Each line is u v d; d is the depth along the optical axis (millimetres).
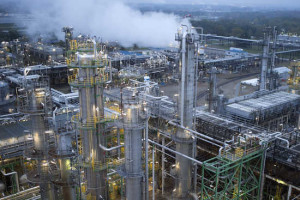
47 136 34781
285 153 35344
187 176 36969
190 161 36750
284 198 35344
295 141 39531
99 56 35531
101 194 37031
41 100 33781
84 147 36031
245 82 103625
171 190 43250
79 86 34219
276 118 56719
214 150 41688
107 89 57125
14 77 89375
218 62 123812
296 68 81375
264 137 35719
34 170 36375
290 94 68062
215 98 60344
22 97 35219
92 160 35812
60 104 58344
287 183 33938
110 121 36375
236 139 37219
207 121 43156
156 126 43812
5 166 43094
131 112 29375
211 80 59906
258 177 37438
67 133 33969
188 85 35031
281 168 35094
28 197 37781
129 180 30188
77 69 36188
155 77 111562
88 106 34969
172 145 45375
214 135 41344
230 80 115500
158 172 45281
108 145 47938
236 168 33969
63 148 33125
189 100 35562
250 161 36469
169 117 41156
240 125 40562
